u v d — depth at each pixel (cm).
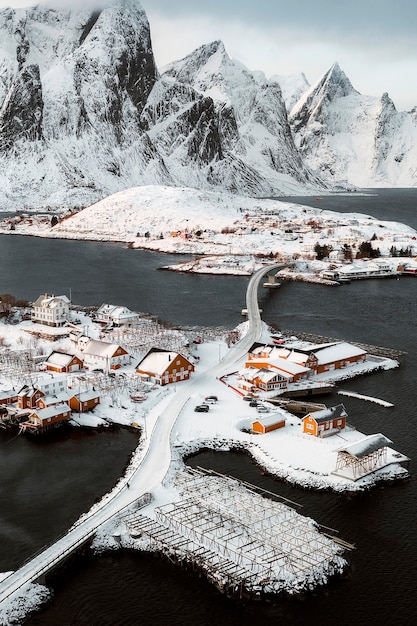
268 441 10194
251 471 9394
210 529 7650
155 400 11744
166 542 7462
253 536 7569
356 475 8981
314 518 8150
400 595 6831
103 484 9006
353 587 6938
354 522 8075
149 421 10850
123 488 8625
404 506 8438
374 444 9175
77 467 9500
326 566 7131
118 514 8025
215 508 8169
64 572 7169
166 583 7000
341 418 10594
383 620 6512
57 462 9662
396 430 10750
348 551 7481
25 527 7988
